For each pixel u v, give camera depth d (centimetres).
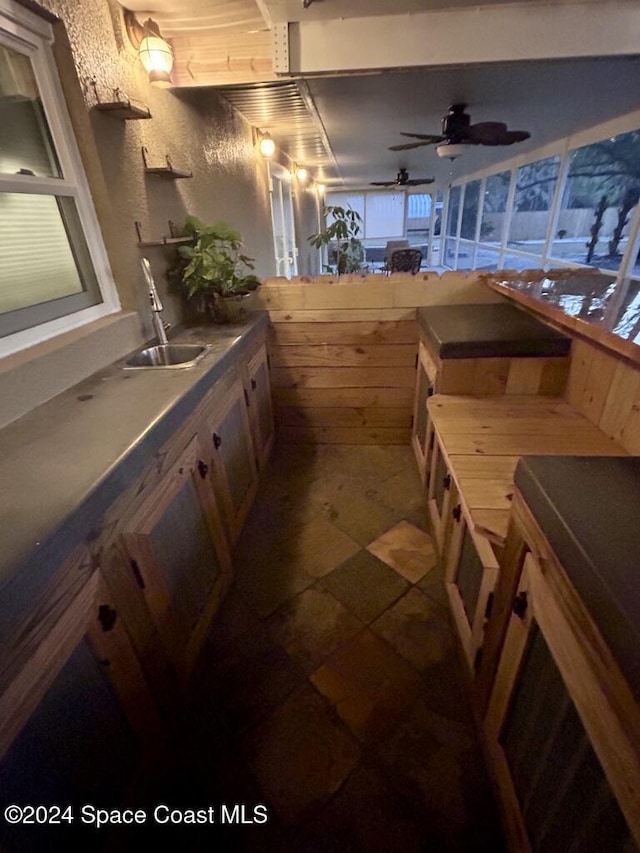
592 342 155
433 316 212
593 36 170
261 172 399
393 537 199
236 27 183
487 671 108
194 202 235
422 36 176
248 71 196
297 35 178
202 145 247
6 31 117
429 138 306
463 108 277
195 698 134
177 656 122
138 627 101
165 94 202
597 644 56
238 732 124
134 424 107
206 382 143
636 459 82
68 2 133
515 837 89
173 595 122
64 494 79
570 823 67
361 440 279
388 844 101
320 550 192
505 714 96
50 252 139
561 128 344
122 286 169
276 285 240
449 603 155
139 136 177
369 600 166
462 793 109
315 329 250
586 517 66
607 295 180
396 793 110
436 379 184
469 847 100
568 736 68
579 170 349
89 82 144
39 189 131
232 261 207
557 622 68
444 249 952
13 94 124
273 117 336
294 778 114
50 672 72
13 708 64
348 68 182
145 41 166
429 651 146
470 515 115
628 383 135
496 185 573
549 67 204
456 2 164
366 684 136
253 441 217
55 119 138
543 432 151
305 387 267
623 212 288
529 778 84
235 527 183
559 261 382
